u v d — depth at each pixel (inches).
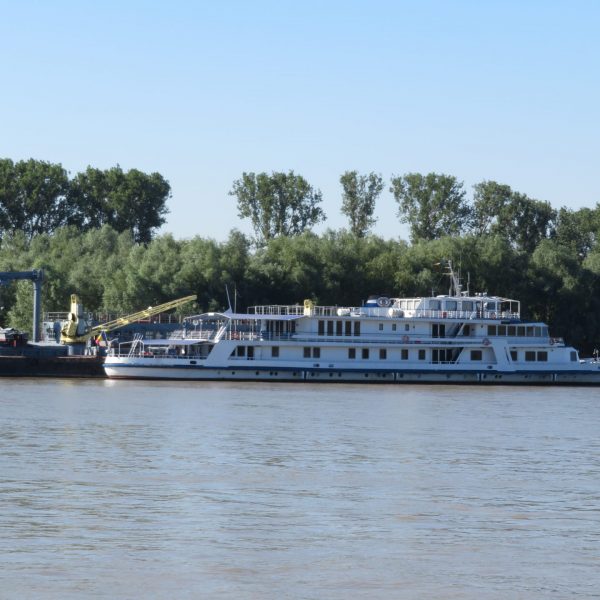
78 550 2300.7
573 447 4069.9
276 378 7303.2
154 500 2832.2
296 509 2748.5
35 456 3550.7
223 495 2920.8
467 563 2251.5
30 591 2015.3
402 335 7475.4
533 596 2034.9
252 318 7263.8
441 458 3705.7
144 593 2020.2
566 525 2620.6
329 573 2162.9
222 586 2065.7
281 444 3973.9
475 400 6136.8
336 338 7381.9
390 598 2011.6
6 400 5526.6
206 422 4643.2
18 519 2571.4
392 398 6151.6
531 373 7667.3
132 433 4212.6
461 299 7647.6
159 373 7219.5
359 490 3034.0
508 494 3016.7
